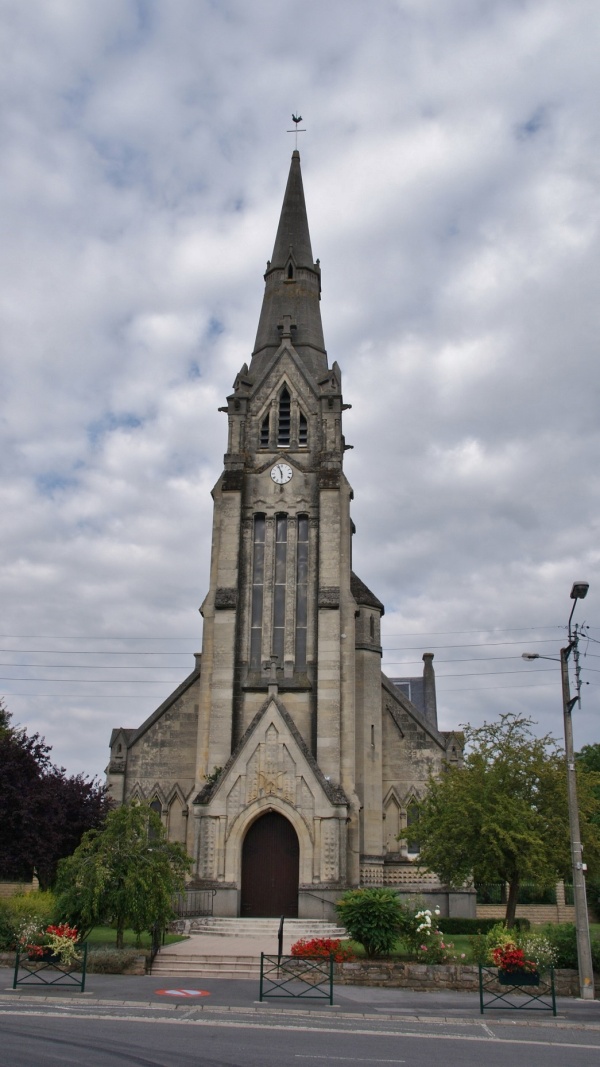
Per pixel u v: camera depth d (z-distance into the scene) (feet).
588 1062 61.62
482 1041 70.03
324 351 199.62
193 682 175.11
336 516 170.60
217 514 176.04
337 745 157.07
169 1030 69.26
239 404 181.78
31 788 147.64
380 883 162.71
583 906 97.14
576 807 101.09
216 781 151.94
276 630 169.07
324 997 88.58
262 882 149.07
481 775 138.41
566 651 105.60
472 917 160.04
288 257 203.21
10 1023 69.46
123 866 107.96
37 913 109.29
